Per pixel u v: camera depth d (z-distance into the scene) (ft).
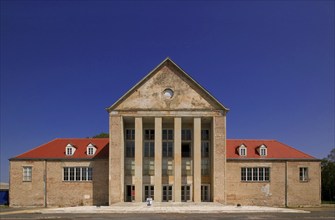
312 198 192.95
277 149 201.87
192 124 194.59
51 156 196.24
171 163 190.39
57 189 192.85
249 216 129.49
